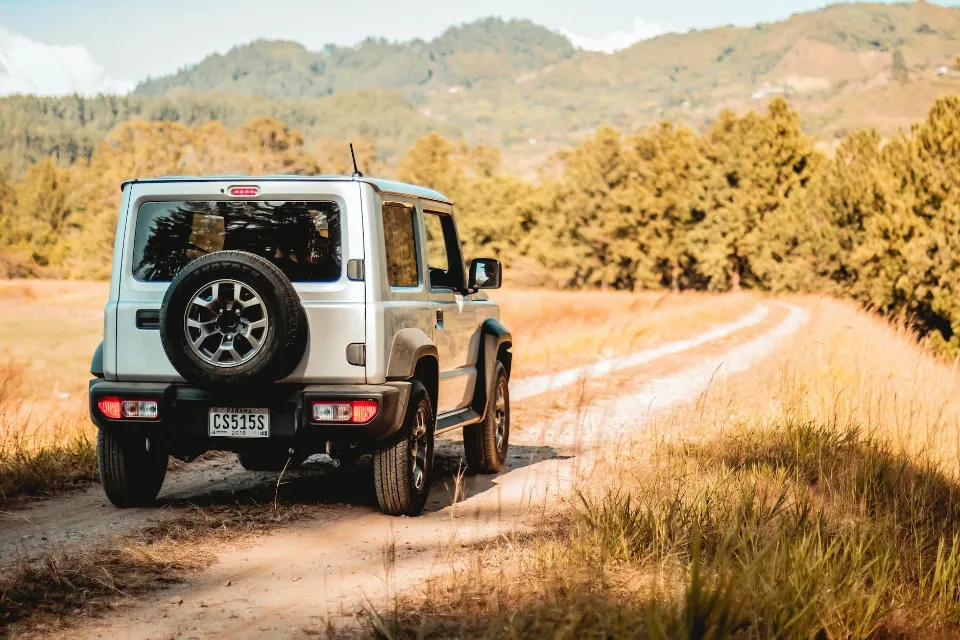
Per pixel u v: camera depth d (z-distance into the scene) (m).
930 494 6.82
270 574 5.17
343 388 6.22
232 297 5.95
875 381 11.06
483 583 4.73
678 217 89.31
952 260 41.59
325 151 179.00
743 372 17.91
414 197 7.29
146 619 4.40
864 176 56.38
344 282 6.29
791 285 63.16
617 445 9.20
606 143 93.44
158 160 157.12
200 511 6.60
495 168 182.88
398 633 4.06
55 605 4.54
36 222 142.75
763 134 77.19
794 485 6.81
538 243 97.06
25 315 51.53
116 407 6.28
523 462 9.24
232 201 6.42
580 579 4.56
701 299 57.69
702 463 7.88
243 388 6.02
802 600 4.16
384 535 6.10
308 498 7.21
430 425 6.89
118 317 6.38
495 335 8.49
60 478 7.70
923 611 4.48
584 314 41.62
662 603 4.23
